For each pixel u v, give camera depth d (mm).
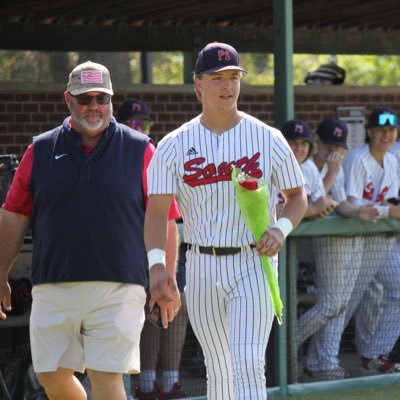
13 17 28406
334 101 29156
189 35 30750
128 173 12891
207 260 12727
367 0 27438
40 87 25750
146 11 28172
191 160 12602
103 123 12875
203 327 13016
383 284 19766
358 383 19328
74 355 13062
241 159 12562
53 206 12758
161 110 27266
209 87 12492
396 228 19516
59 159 12852
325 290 19078
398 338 20047
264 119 28625
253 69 67688
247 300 12484
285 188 12836
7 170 16016
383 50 32812
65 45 29297
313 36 31719
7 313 19266
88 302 12750
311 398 18531
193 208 12781
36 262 12984
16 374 17000
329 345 19266
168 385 17812
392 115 20109
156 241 12672
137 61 62344
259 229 12336
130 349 12914
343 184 20156
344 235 19062
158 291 12438
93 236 12680
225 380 13242
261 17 29938
